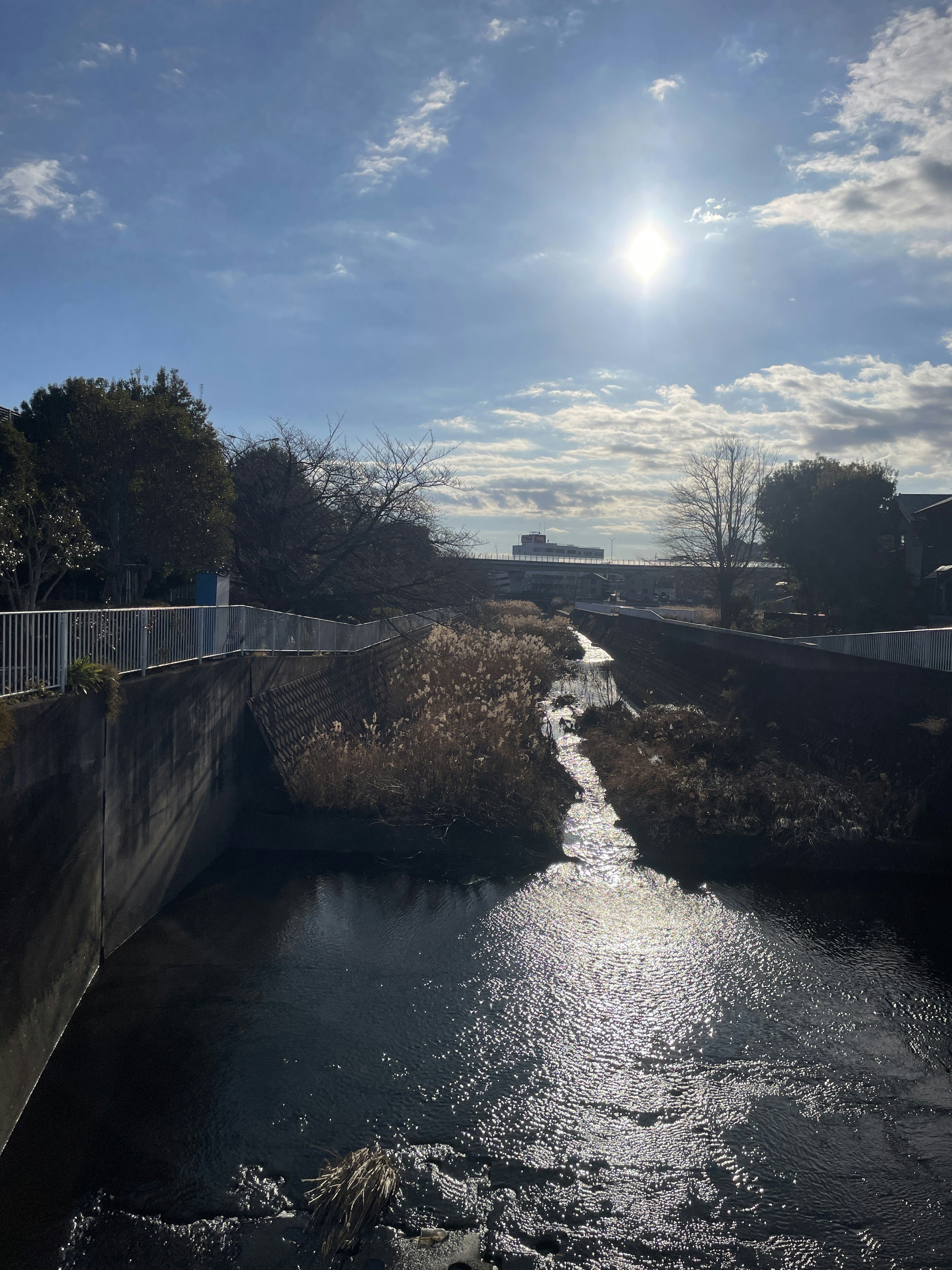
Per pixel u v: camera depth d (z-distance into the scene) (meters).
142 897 8.74
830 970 8.31
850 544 33.50
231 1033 6.94
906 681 13.82
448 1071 6.54
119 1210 5.05
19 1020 5.76
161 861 9.25
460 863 11.20
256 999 7.50
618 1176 5.47
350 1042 6.88
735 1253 4.86
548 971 8.22
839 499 33.50
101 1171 5.35
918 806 11.89
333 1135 5.77
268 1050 6.72
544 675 25.86
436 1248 4.86
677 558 41.91
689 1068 6.66
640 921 9.45
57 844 6.45
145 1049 6.63
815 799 12.22
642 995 7.78
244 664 12.25
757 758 15.15
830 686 16.39
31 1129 5.68
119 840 8.00
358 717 16.73
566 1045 6.93
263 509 20.66
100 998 7.29
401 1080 6.41
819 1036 7.12
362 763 12.77
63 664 6.84
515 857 11.39
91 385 14.66
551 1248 4.88
